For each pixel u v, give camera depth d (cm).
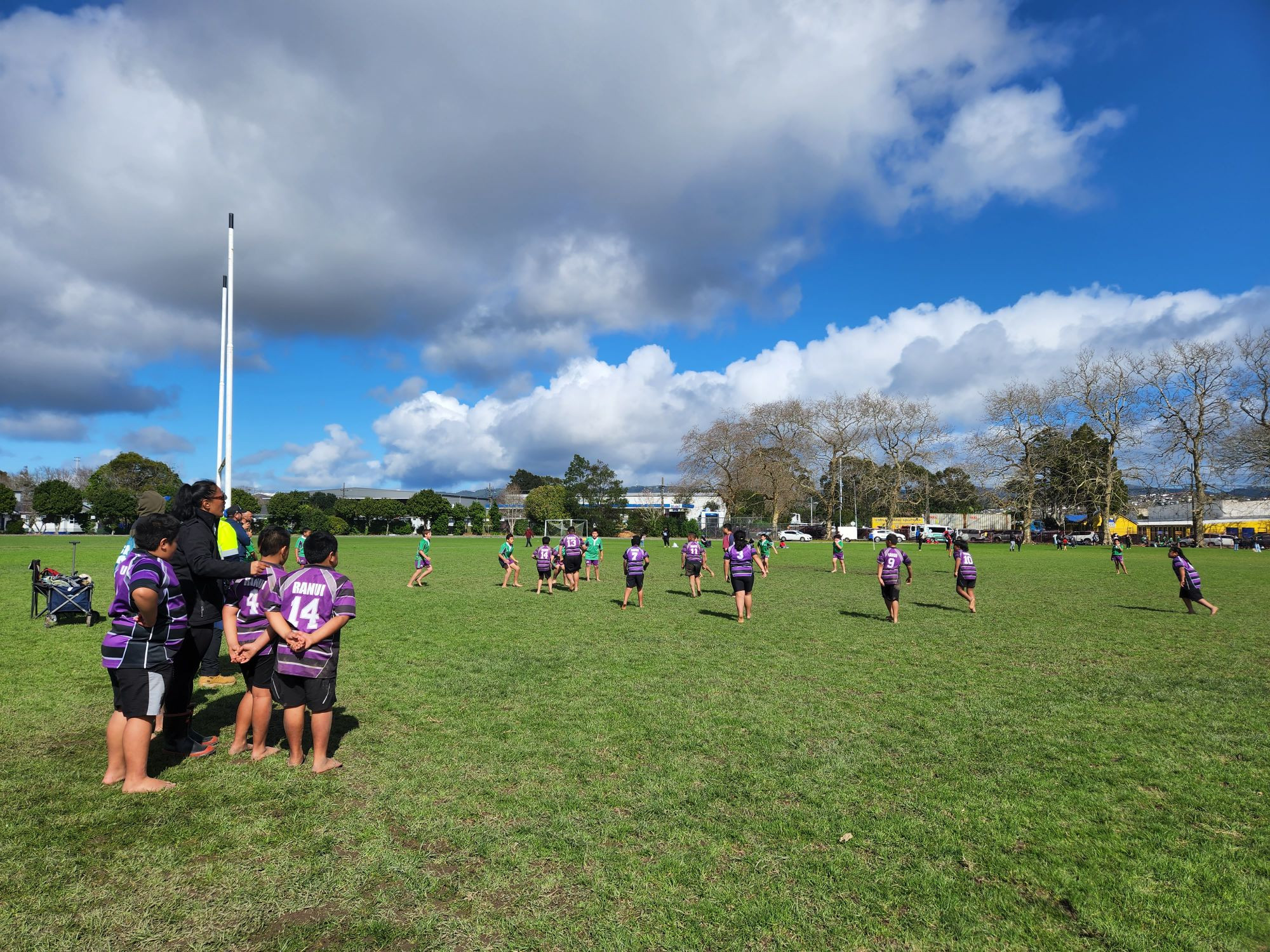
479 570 2727
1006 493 6525
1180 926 322
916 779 503
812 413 7344
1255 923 323
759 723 639
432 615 1388
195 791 468
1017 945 306
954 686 799
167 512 553
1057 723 653
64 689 741
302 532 2456
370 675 831
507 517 10762
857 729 625
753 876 361
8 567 2478
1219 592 2017
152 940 302
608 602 1656
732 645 1053
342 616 509
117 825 412
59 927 308
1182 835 417
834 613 1472
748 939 307
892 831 418
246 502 8225
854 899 341
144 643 464
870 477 7506
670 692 755
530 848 390
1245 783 504
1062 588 2139
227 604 544
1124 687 803
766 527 8150
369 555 3856
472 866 371
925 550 5456
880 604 1655
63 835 397
